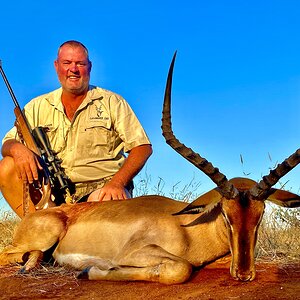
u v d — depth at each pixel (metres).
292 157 1.50
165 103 1.59
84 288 1.56
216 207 1.69
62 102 2.22
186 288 1.51
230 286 1.51
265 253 1.95
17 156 2.04
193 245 1.70
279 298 1.39
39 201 2.09
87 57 2.21
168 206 1.80
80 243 1.83
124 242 1.75
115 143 2.26
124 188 2.05
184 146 1.57
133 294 1.47
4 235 2.42
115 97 2.25
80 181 2.21
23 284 1.63
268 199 1.61
